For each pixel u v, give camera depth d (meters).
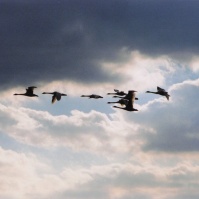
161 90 157.62
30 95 161.50
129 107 153.00
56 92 155.38
